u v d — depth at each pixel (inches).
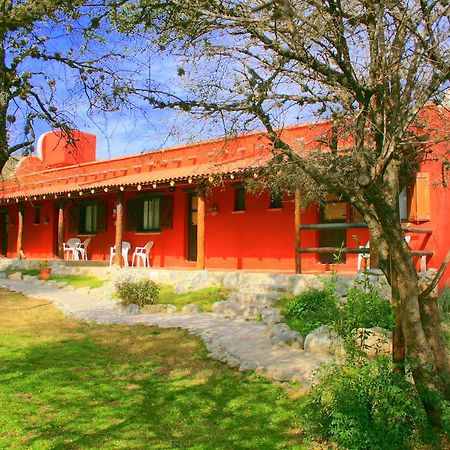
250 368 268.7
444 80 163.0
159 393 244.4
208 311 424.2
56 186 808.3
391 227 171.0
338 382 185.2
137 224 697.0
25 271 714.2
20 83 180.9
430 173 430.3
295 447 182.4
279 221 544.7
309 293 383.9
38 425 206.4
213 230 602.5
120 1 171.9
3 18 163.8
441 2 160.9
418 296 180.2
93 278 616.1
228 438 193.3
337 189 180.9
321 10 156.8
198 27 169.5
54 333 373.4
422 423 173.5
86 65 189.6
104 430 202.4
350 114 177.8
